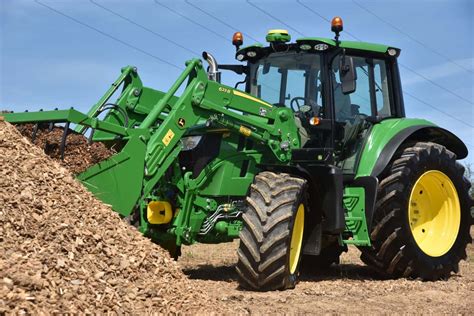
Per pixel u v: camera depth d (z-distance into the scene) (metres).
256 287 6.15
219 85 6.73
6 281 3.80
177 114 6.46
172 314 4.38
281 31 7.43
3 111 6.14
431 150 7.60
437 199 7.96
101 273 4.41
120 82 7.23
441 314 5.34
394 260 7.29
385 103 7.88
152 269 4.77
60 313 3.81
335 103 7.30
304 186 6.48
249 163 7.11
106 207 5.24
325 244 7.44
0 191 4.67
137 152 6.01
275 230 6.09
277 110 7.07
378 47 7.66
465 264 9.67
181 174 6.87
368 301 5.84
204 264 8.90
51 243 4.43
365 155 7.31
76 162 5.72
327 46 7.14
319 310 5.30
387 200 7.17
